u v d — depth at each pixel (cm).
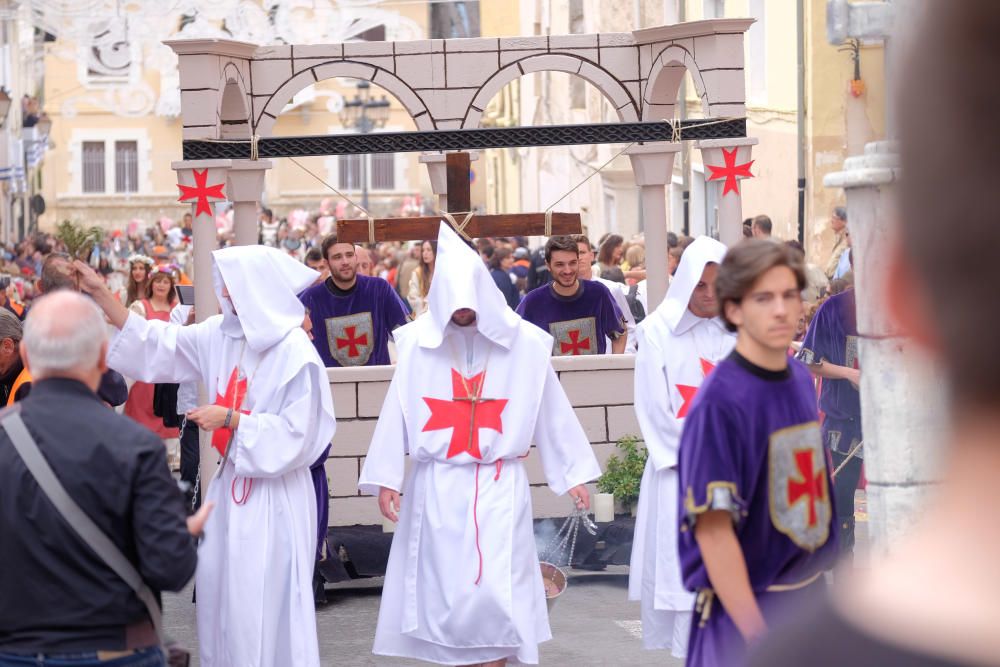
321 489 868
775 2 2248
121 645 451
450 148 1135
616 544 1077
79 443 447
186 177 1112
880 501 555
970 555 80
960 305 79
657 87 1276
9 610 446
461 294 731
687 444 459
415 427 752
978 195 78
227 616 728
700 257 761
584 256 1191
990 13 78
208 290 1120
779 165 2261
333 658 881
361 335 1137
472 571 731
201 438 1046
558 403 762
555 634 920
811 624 86
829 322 930
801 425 462
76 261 746
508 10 3816
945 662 78
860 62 2105
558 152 4003
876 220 539
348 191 7194
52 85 5097
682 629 764
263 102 1259
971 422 80
